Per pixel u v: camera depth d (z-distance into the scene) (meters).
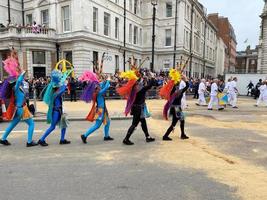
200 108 16.64
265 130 9.71
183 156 6.39
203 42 60.91
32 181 4.90
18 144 7.42
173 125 8.00
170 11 42.59
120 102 18.66
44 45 28.12
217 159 6.19
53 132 8.94
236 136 8.66
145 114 7.56
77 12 28.45
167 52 42.44
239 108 16.89
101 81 7.64
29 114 7.21
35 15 32.03
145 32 42.81
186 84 7.90
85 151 6.80
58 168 5.57
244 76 31.56
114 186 4.69
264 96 18.02
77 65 28.72
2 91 7.00
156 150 6.91
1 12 32.28
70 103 17.56
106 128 7.88
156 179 5.00
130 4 39.09
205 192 4.46
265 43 39.28
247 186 4.71
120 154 6.54
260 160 6.15
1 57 29.11
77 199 4.21
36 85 18.91
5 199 4.22
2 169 5.50
